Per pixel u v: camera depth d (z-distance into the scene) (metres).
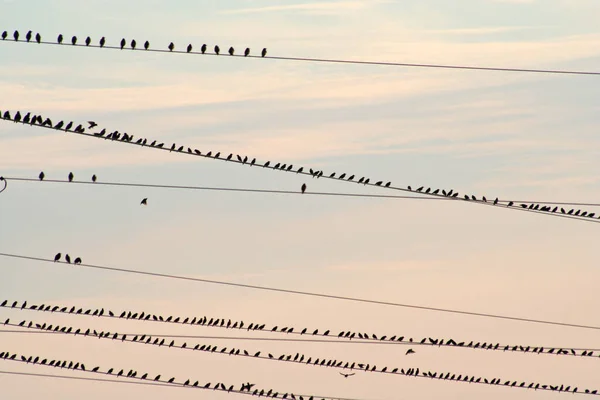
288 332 53.31
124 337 52.84
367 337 53.19
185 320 53.19
